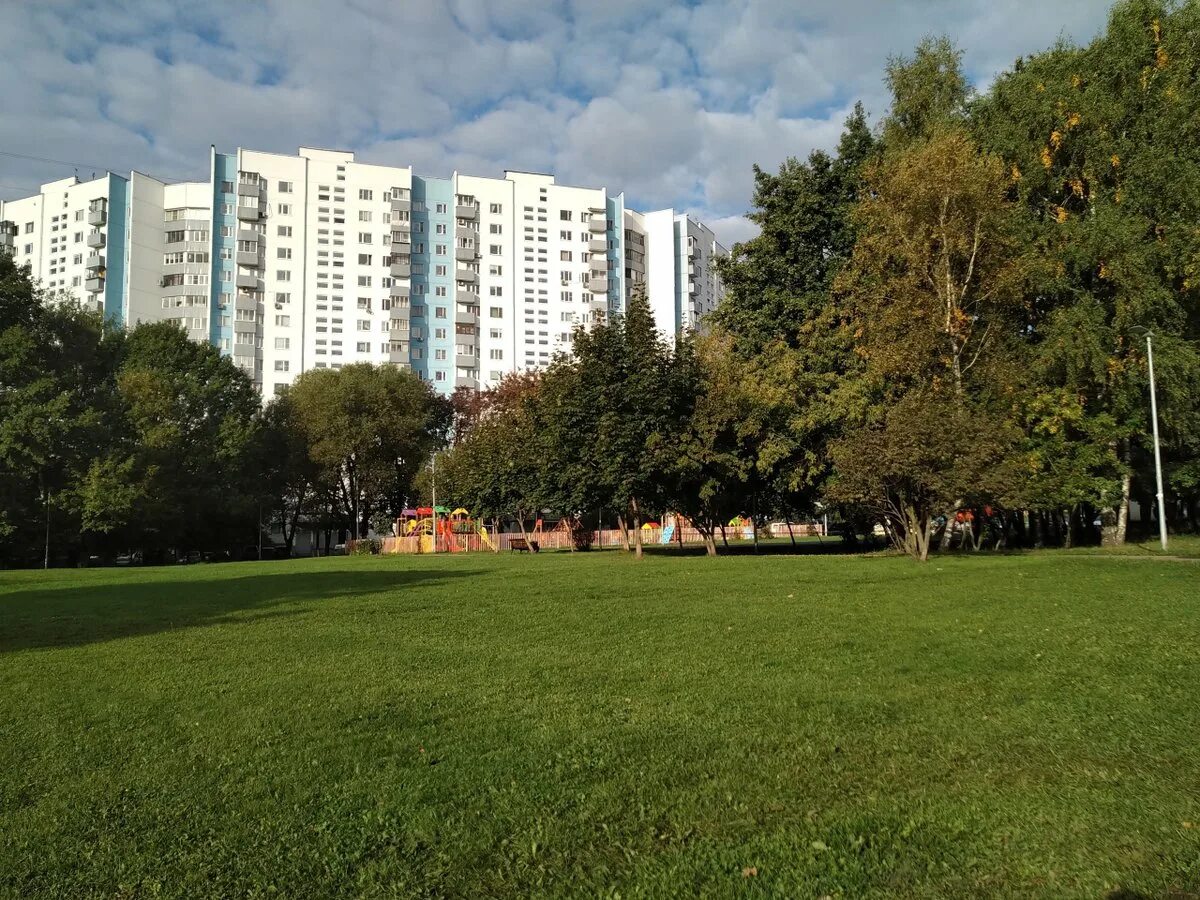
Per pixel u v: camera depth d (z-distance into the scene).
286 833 4.63
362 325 104.38
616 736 6.29
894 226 28.67
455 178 111.19
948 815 4.59
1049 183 31.11
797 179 36.12
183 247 99.50
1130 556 24.30
